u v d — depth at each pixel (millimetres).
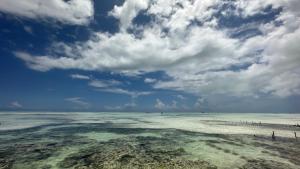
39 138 33531
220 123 67750
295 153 23406
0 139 32312
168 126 56469
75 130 45250
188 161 19812
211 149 25438
